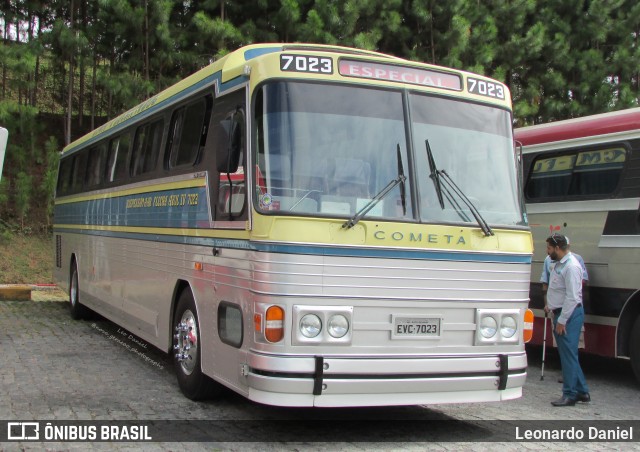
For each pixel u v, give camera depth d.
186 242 7.30
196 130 7.36
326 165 5.71
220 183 6.46
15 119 19.88
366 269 5.59
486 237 6.10
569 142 10.02
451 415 7.05
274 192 5.55
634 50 22.67
